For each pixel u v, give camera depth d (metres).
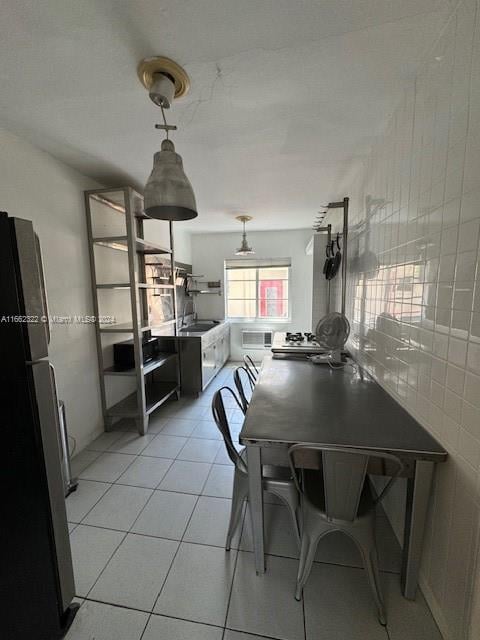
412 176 1.33
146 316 3.38
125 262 3.02
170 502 1.80
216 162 2.17
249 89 1.37
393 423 1.29
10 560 0.99
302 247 4.85
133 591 1.27
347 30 1.05
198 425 2.85
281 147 1.94
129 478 2.03
